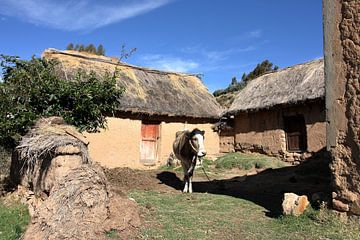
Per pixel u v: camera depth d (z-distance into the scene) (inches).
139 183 435.2
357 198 221.1
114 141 619.2
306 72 678.5
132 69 767.1
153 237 209.2
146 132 679.1
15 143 336.2
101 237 200.8
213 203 310.3
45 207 204.4
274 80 754.2
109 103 398.9
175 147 411.8
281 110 661.9
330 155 240.8
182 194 358.3
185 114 711.7
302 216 243.6
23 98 346.0
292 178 456.1
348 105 230.5
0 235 218.8
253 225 237.6
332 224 224.2
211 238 210.8
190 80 873.5
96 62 714.8
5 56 357.4
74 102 364.8
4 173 411.8
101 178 225.0
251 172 577.3
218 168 634.8
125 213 223.9
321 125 573.9
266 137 695.1
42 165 270.1
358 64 226.2
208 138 778.8
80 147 256.1
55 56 665.6
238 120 769.6
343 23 238.1
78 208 205.2
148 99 685.9
